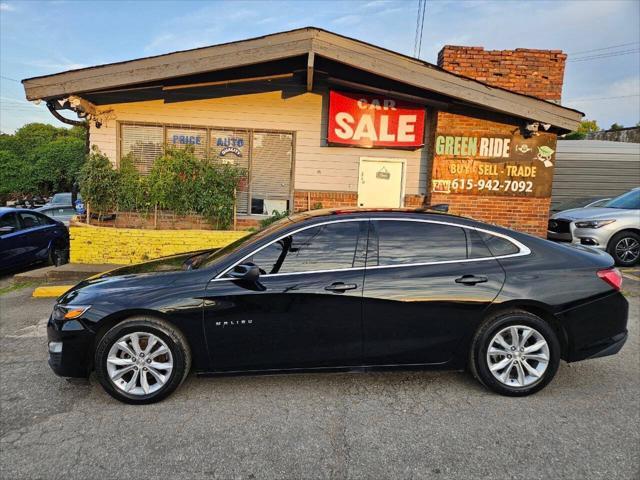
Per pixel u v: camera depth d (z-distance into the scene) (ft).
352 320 11.76
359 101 31.24
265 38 26.94
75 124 31.73
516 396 12.01
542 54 34.53
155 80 27.35
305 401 11.93
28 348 16.14
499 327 11.82
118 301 11.68
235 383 12.97
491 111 30.81
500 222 31.76
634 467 9.12
